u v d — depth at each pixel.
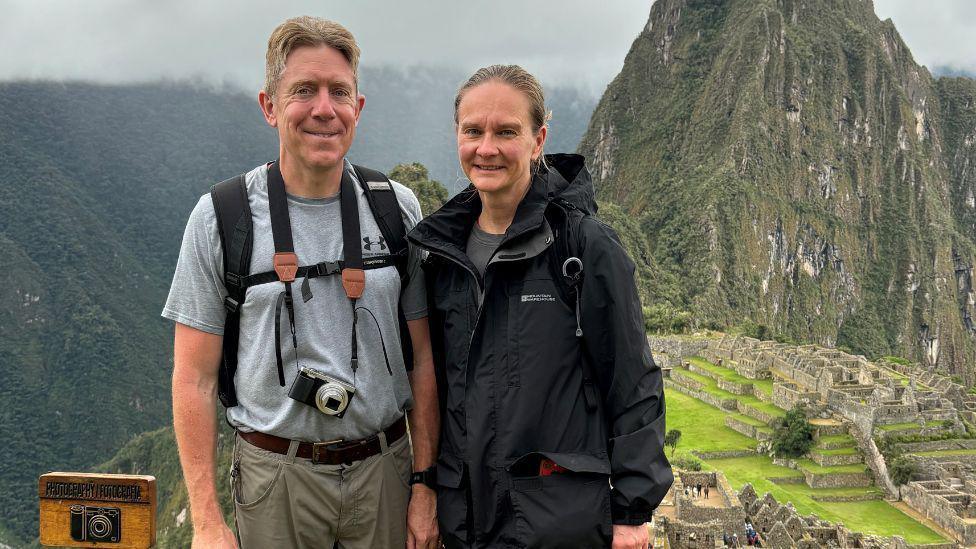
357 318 1.32
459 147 1.34
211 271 1.31
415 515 1.42
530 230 1.28
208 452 1.30
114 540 1.26
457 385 1.34
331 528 1.36
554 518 1.22
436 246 1.35
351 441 1.34
